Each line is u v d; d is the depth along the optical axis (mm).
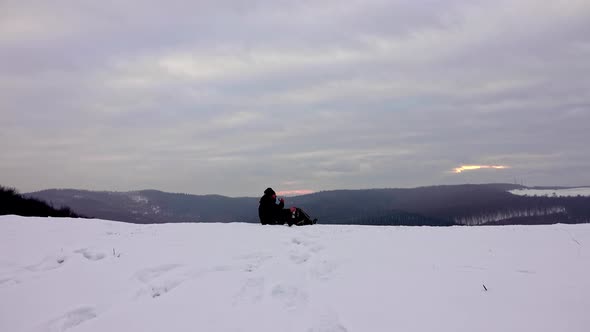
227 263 6406
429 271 5438
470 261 5852
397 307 4309
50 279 5840
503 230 8969
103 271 6129
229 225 11148
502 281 4801
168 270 6191
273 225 11625
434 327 3785
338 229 10203
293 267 6254
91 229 9750
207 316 4508
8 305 5086
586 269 5102
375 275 5453
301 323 4262
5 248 7621
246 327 4234
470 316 3924
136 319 4492
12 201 46812
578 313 3766
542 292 4348
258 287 5367
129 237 8750
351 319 4160
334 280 5457
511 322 3719
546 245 6820
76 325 4656
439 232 9062
